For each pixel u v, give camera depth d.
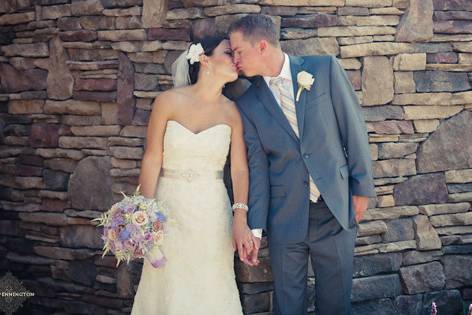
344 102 3.82
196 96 3.96
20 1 4.89
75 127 4.78
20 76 4.96
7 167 5.06
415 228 4.59
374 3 4.39
